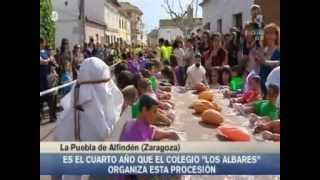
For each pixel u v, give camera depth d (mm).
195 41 7852
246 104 5781
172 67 7383
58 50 8156
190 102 6035
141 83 4777
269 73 5566
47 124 5957
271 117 5016
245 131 4414
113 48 6785
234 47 6859
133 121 4156
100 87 4379
